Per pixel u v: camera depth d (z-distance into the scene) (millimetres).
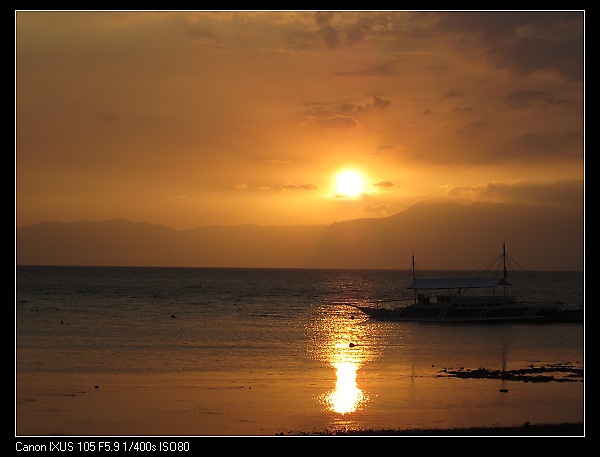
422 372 56031
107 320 104812
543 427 36875
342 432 36312
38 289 196500
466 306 111000
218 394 46781
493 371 56250
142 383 50906
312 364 60875
